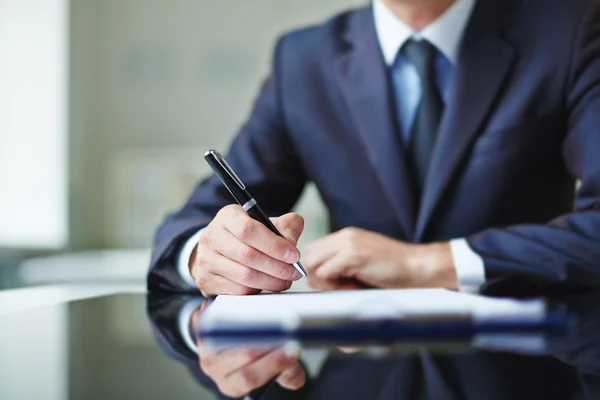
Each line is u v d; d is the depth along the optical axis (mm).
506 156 1269
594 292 975
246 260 852
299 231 911
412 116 1343
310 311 588
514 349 507
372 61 1371
